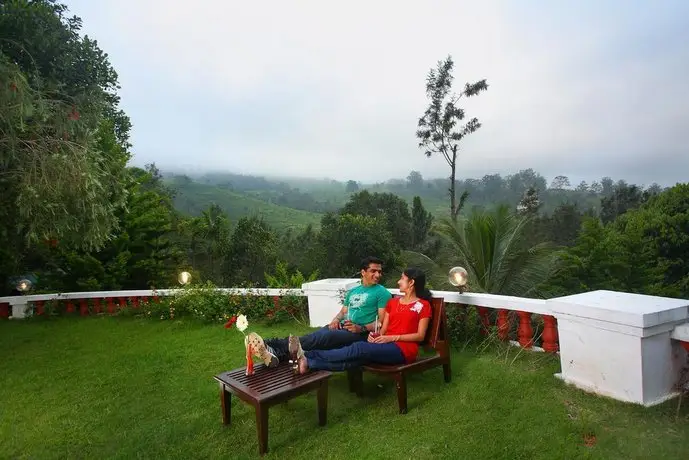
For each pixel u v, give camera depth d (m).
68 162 6.26
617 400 3.44
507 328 5.10
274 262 18.17
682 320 3.42
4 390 4.96
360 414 3.75
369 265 4.58
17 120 6.22
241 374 3.71
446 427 3.37
